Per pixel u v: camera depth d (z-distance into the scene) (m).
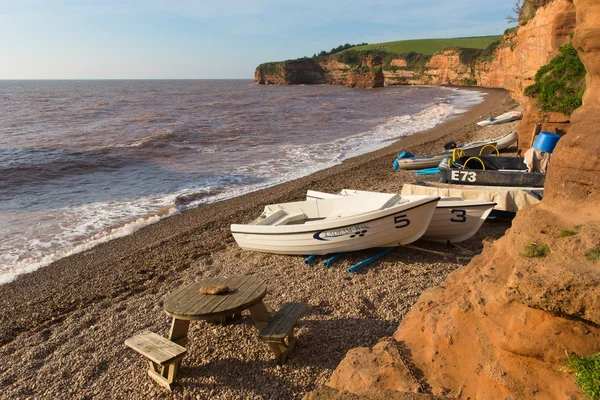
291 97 83.50
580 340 2.90
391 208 8.24
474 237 9.49
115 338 6.48
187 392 5.04
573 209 3.64
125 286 8.55
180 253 10.19
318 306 6.82
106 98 81.19
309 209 10.15
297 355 5.51
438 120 38.88
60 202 15.02
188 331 6.26
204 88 145.62
